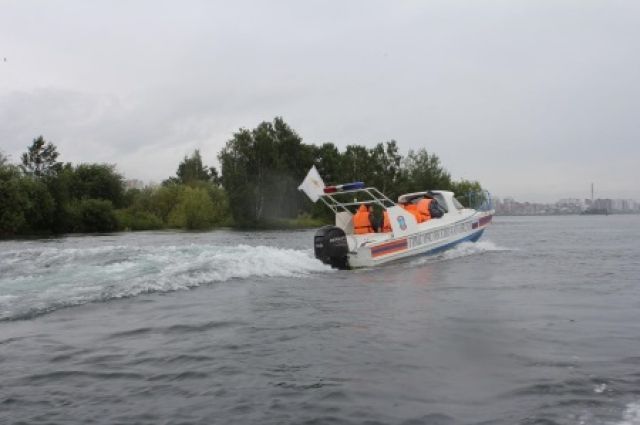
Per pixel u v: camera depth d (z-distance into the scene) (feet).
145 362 18.33
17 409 14.32
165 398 15.01
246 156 206.39
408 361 18.01
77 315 25.58
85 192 209.05
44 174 194.59
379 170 221.25
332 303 28.63
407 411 13.79
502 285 34.35
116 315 25.59
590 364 17.25
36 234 156.76
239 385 15.94
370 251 44.62
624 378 15.79
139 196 219.61
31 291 30.71
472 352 18.94
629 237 91.76
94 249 50.34
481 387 15.38
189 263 39.37
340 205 51.19
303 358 18.54
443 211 54.70
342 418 13.47
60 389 15.79
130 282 33.14
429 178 239.50
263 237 110.22
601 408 13.62
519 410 13.64
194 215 193.57
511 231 122.62
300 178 222.28
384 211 51.67
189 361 18.37
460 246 55.83
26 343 20.71
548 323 23.22
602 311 25.77
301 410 14.01
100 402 14.76
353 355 18.80
